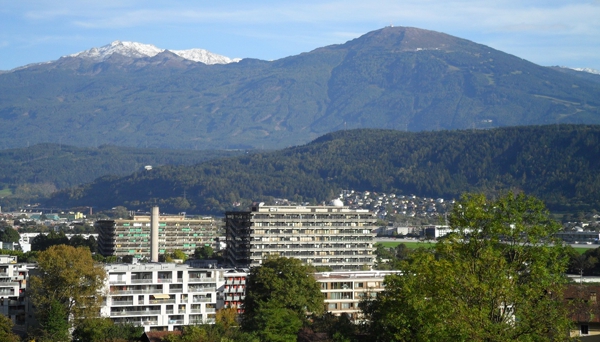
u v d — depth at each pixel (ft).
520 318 417.28
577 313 531.09
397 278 597.52
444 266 431.02
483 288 414.82
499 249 440.86
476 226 449.48
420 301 447.83
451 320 411.75
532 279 426.51
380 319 620.08
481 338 400.47
